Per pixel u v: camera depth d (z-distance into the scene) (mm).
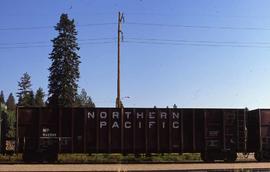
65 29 69312
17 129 34969
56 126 35250
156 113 36250
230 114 37188
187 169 28234
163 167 29750
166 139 36219
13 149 35125
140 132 36031
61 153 35469
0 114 35438
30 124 35094
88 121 35562
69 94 67312
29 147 34969
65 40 69000
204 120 36719
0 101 35938
